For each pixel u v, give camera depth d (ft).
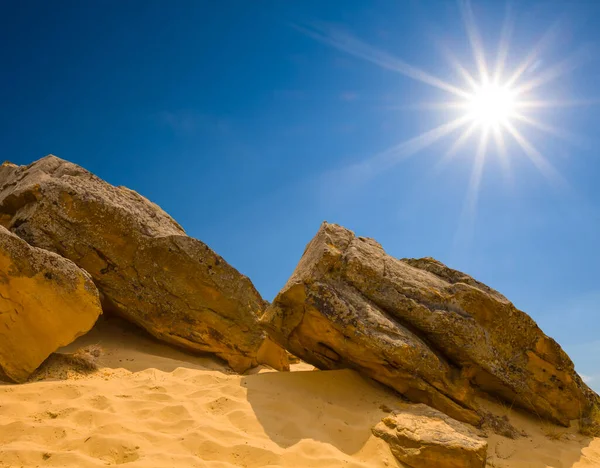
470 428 18.67
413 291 21.02
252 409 17.01
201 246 25.38
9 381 17.54
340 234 22.65
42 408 15.53
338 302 19.34
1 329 17.54
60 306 18.79
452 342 20.44
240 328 26.27
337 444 15.84
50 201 22.98
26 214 23.16
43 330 18.47
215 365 25.76
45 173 24.84
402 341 18.90
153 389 18.03
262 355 29.01
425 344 20.24
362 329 18.85
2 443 13.33
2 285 17.52
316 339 20.92
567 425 21.58
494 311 21.17
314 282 19.80
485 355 20.54
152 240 24.58
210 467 12.95
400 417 16.97
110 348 23.06
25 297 18.01
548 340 21.53
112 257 23.91
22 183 24.89
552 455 17.75
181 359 25.09
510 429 19.60
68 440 13.66
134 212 25.43
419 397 19.60
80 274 19.44
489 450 17.52
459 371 20.79
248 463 13.82
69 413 15.26
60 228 22.97
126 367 21.03
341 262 21.01
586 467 17.26
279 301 20.94
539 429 20.67
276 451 14.34
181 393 17.93
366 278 21.03
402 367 19.03
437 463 14.90
